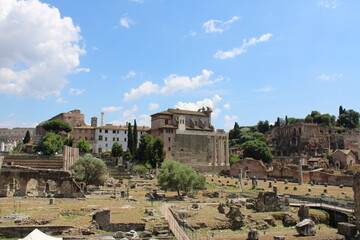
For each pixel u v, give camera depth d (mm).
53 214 39406
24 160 92312
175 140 138625
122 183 86375
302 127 189875
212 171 138375
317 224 45562
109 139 160750
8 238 31578
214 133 147250
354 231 33344
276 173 114062
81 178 75688
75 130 158875
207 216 43875
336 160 142625
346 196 65688
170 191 75750
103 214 36062
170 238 31875
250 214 45500
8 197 58125
